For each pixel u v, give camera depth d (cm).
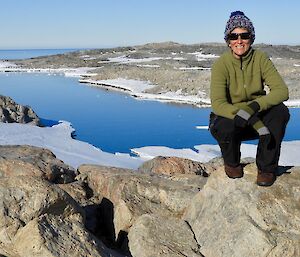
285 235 278
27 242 275
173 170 608
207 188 337
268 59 250
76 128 1964
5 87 3734
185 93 3192
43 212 312
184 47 8731
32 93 3322
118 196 412
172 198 402
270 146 267
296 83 3092
